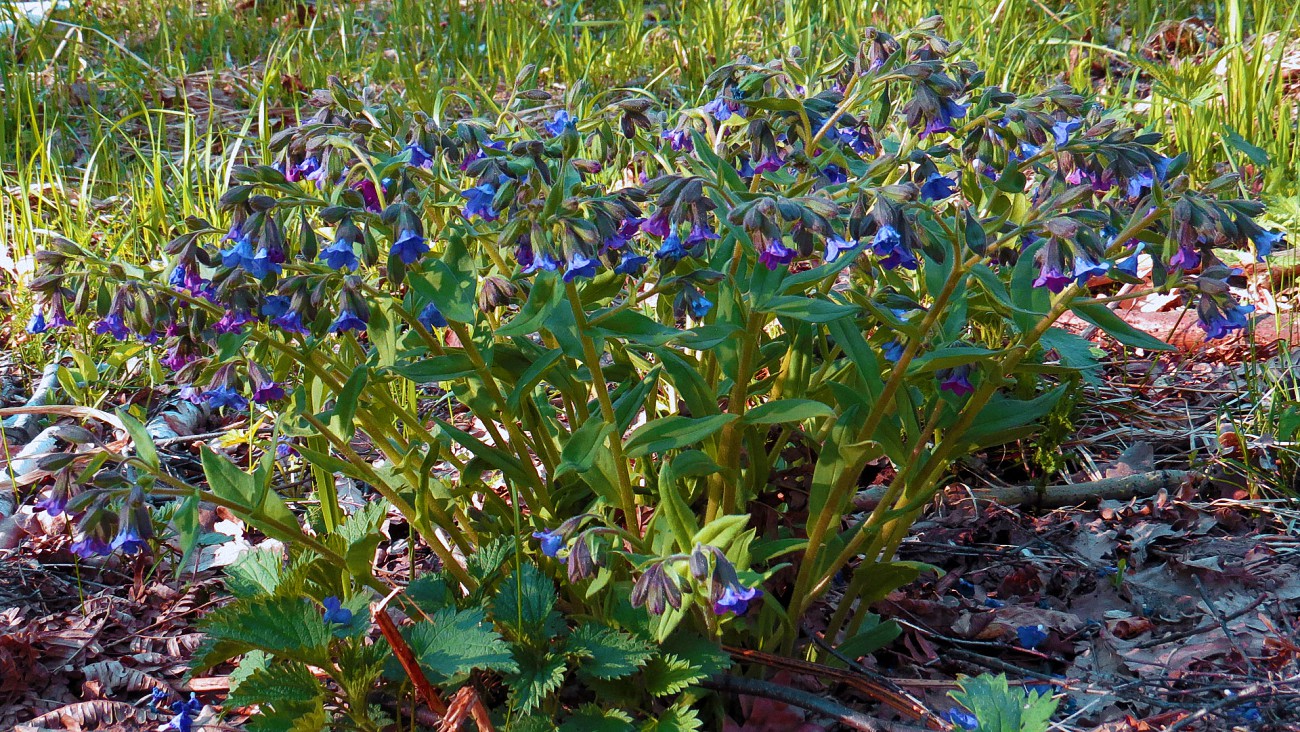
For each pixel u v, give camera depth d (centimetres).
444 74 184
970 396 80
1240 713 79
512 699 74
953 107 77
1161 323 115
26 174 136
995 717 72
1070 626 87
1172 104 147
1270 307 115
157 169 128
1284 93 165
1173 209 69
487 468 80
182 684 82
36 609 88
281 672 73
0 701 81
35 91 170
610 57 190
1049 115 77
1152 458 102
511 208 72
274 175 73
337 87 82
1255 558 91
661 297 82
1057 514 98
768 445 96
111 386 110
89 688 82
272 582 80
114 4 226
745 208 70
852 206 75
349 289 72
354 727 74
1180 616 88
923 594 91
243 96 179
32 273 116
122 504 70
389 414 82
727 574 67
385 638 74
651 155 87
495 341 79
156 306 75
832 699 80
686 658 75
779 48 100
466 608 78
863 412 81
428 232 92
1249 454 100
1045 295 74
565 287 71
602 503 79
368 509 83
